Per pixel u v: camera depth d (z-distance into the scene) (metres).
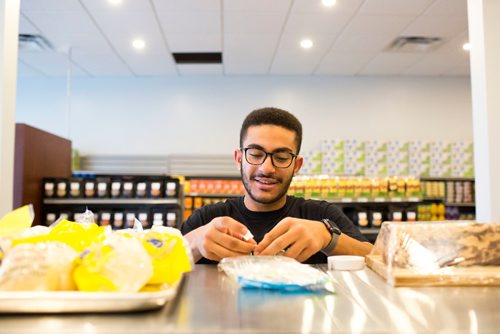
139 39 4.66
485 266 0.76
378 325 0.51
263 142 1.24
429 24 4.27
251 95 6.37
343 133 6.36
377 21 4.18
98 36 4.56
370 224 4.43
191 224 1.60
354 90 6.40
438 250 0.76
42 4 3.77
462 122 6.39
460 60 5.55
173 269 0.64
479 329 0.50
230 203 1.64
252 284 0.67
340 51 5.14
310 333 0.48
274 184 1.26
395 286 0.70
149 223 3.90
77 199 3.88
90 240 0.69
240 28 4.34
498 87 2.09
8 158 2.11
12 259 0.54
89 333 0.47
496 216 2.04
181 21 4.15
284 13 3.98
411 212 4.37
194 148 6.33
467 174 5.75
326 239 1.02
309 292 0.66
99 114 6.31
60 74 6.11
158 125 6.34
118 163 6.20
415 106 6.39
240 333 0.47
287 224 0.92
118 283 0.55
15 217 0.76
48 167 4.07
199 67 5.83
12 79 2.14
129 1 3.71
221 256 0.89
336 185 4.45
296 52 5.17
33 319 0.51
